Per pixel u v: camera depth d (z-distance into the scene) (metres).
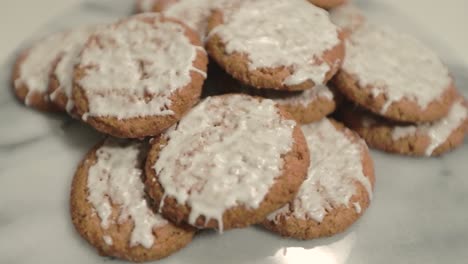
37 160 0.33
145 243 0.29
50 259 0.29
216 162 0.29
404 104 0.33
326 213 0.30
